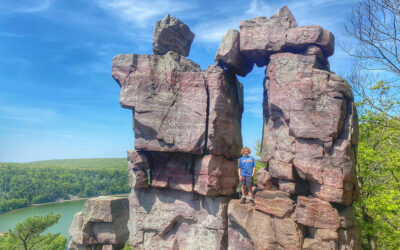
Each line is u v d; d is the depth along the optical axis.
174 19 21.23
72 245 26.97
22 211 144.38
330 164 13.49
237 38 17.58
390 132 22.47
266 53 16.66
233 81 19.83
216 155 17.80
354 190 14.18
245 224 14.72
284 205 13.76
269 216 14.23
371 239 22.14
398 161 21.12
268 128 16.97
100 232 26.55
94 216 26.20
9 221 120.00
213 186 16.97
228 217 15.67
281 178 14.91
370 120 22.53
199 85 17.83
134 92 18.56
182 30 21.91
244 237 15.07
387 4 16.70
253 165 15.76
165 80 18.39
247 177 15.56
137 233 19.42
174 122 17.89
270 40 16.00
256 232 14.32
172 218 18.28
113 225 26.30
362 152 21.48
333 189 13.16
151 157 19.88
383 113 21.19
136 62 18.98
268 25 16.22
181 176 18.28
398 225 21.11
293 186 14.48
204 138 17.30
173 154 19.02
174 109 18.00
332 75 14.23
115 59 19.36
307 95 14.26
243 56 18.27
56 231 97.62
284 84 15.02
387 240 22.42
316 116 13.97
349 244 13.06
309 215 13.15
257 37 16.45
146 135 18.53
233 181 18.81
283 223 13.60
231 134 18.70
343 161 13.24
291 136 14.96
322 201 13.27
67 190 197.38
